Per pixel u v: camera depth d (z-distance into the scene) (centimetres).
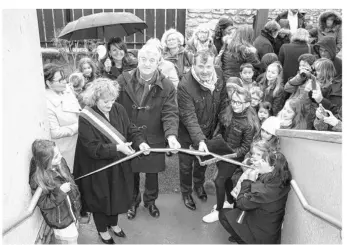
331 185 199
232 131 307
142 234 307
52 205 237
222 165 313
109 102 253
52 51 617
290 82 342
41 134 267
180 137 322
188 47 427
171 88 297
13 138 206
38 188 231
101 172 263
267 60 409
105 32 430
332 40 388
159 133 302
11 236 197
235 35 404
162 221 325
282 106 372
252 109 309
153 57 276
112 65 406
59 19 634
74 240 258
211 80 297
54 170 241
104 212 269
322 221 209
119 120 270
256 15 614
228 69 410
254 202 267
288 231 276
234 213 285
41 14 629
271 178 267
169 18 643
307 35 417
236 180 331
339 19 465
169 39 407
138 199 336
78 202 258
